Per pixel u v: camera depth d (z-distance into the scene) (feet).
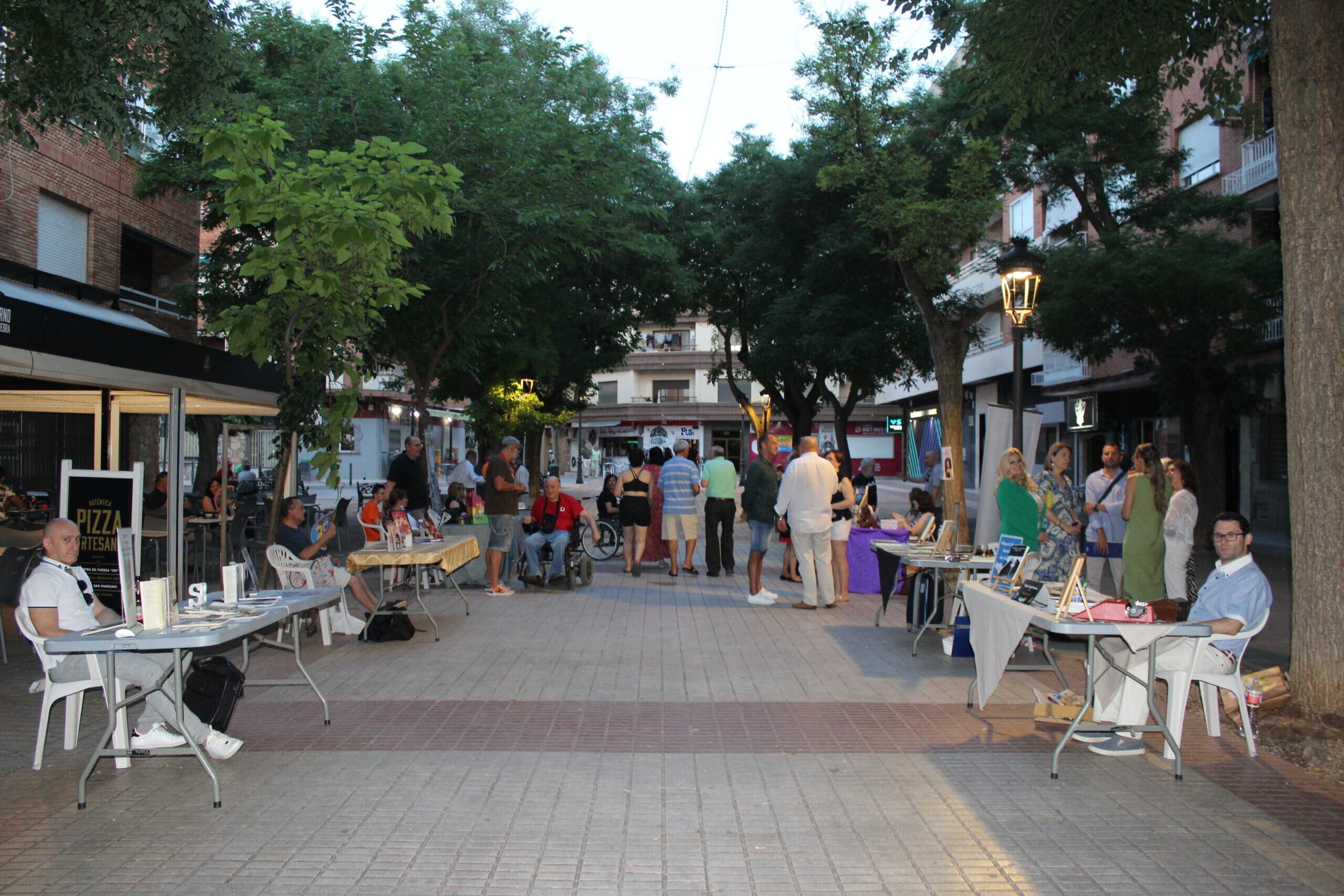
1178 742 18.30
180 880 13.08
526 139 47.52
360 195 27.63
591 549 53.98
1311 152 20.27
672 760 18.06
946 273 44.62
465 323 51.57
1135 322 54.60
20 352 24.64
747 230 78.79
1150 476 26.81
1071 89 33.19
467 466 63.36
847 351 68.23
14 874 13.24
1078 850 14.17
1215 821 15.37
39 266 50.93
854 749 18.85
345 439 31.65
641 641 29.43
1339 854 14.14
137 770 17.57
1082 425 98.68
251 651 27.68
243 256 48.47
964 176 43.60
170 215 63.36
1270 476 71.05
